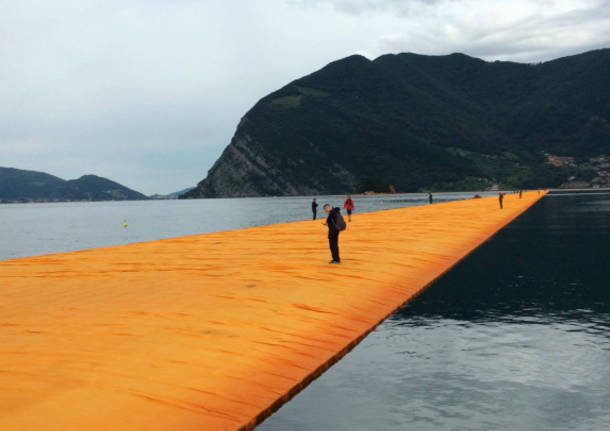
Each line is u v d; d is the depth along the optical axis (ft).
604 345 27.48
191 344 25.95
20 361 23.20
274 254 65.21
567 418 19.02
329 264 54.29
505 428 18.34
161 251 75.82
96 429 17.02
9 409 18.15
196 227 296.51
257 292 39.06
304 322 31.27
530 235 93.20
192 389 20.76
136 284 44.68
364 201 620.49
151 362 23.21
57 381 20.77
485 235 92.99
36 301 38.06
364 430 18.45
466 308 36.96
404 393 21.66
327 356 26.00
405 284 45.16
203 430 17.98
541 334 29.73
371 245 73.56
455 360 25.62
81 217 544.21
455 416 19.38
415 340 29.27
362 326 31.91
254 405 20.20
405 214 173.78
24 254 188.75
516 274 51.29
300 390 22.34
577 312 34.86
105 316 31.94
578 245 75.61
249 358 24.62
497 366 24.62
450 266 57.52
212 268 53.67
